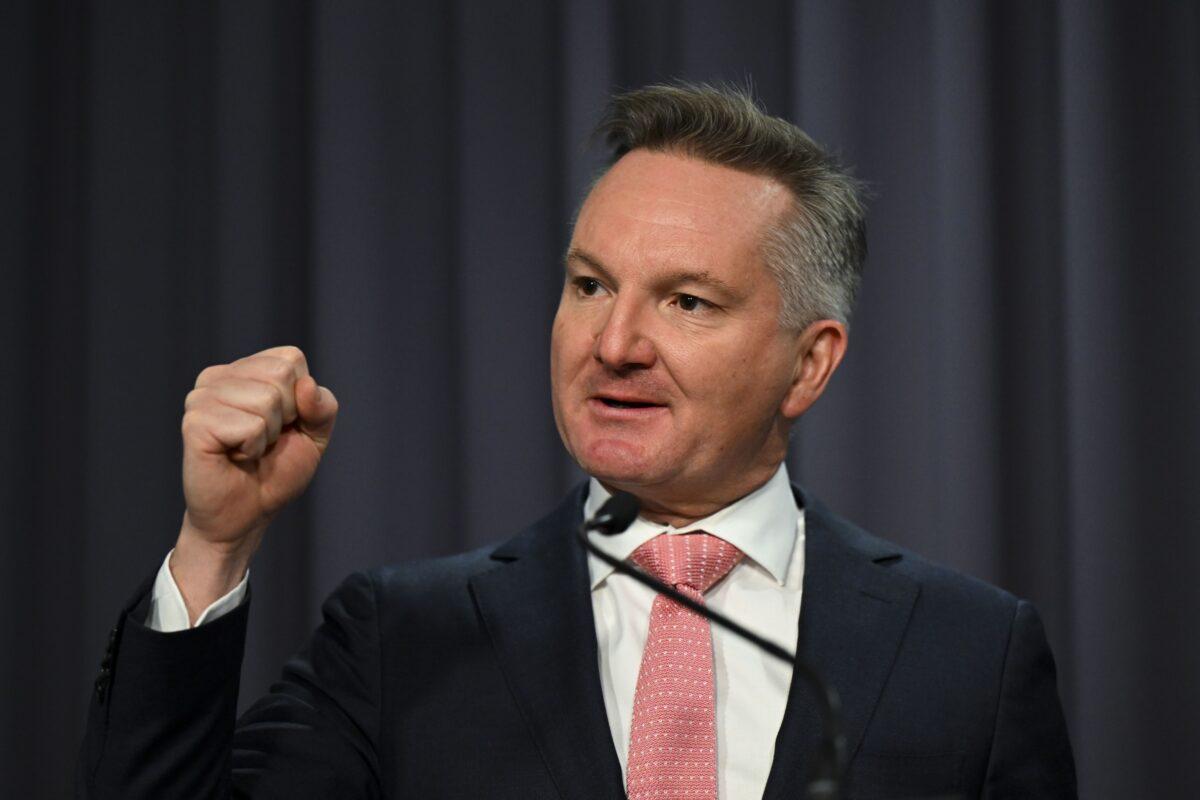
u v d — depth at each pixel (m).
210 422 4.25
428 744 4.90
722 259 4.88
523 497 9.02
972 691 5.07
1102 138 8.98
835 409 8.99
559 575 5.27
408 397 9.12
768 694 5.06
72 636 9.15
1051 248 9.11
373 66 9.22
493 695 4.96
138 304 9.21
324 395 4.51
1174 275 8.91
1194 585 8.76
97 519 9.06
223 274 9.14
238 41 9.27
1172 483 8.82
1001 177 9.16
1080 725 8.74
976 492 8.90
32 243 9.31
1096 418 8.85
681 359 4.83
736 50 9.27
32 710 9.07
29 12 9.40
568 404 4.97
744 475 5.21
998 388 9.00
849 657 5.06
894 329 9.03
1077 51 9.02
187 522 4.43
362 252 9.09
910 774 4.83
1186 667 8.73
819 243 5.24
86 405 9.15
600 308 4.93
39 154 9.38
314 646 5.31
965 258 9.00
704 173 5.06
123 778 4.24
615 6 9.16
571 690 4.90
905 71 9.11
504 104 9.21
